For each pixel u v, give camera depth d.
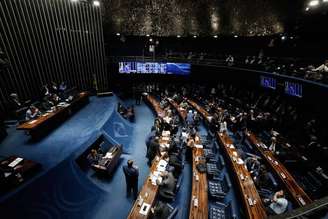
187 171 9.24
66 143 8.79
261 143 10.02
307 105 10.27
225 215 5.96
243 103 15.66
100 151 9.45
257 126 11.91
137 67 19.91
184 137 10.54
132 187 7.59
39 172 6.87
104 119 11.45
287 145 9.72
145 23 13.13
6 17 10.85
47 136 9.40
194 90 19.78
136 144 11.59
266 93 14.16
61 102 11.82
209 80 19.88
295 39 14.06
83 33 14.66
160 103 16.39
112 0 8.78
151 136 9.88
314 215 1.61
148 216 5.72
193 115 13.31
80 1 13.93
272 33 14.32
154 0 8.42
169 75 22.17
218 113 13.65
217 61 18.69
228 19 10.95
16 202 5.94
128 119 14.27
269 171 8.51
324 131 9.21
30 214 6.01
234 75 16.42
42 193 6.50
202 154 8.82
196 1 8.33
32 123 9.05
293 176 8.23
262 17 10.22
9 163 6.73
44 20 12.59
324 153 8.16
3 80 10.80
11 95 10.73
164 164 7.93
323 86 8.52
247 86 16.14
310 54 13.06
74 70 14.77
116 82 22.12
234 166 8.03
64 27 13.65
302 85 9.84
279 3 8.08
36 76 12.53
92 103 14.32
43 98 12.05
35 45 12.30
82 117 11.73
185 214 6.91
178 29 15.03
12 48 11.18
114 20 12.68
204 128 13.68
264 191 7.47
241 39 18.70
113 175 8.75
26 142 8.80
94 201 7.32
